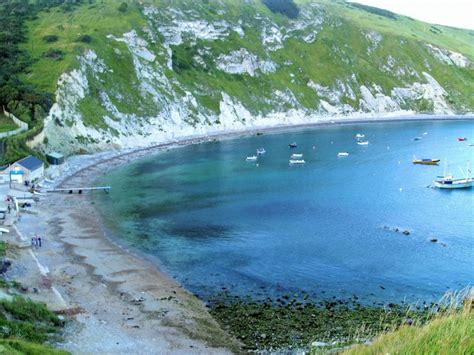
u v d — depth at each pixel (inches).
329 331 1777.8
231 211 3513.8
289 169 5068.9
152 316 1918.1
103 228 3093.0
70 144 5241.1
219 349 1662.2
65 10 7790.4
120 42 7126.0
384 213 3467.0
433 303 2018.9
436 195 4010.8
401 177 4707.2
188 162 5364.2
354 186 4328.3
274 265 2496.3
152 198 3853.3
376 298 2086.6
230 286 2239.2
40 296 2025.1
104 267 2437.3
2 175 3878.0
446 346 742.5
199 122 7357.3
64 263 2455.7
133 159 5467.5
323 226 3159.5
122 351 1616.6
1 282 2033.7
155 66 7406.5
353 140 7012.8
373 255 2628.0
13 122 4992.6
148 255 2645.2
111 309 1966.0
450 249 2714.1
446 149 6284.5
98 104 6058.1
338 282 2272.4
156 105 6820.9
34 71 5885.8
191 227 3142.2
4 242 2650.1
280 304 2038.6
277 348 1662.2
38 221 3147.1
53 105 5354.3
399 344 808.3
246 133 7603.4
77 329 1745.8
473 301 1240.2
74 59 6117.1
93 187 4128.9
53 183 4158.5
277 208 3597.4
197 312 1962.4
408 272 2383.1
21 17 7337.6
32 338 1540.4
